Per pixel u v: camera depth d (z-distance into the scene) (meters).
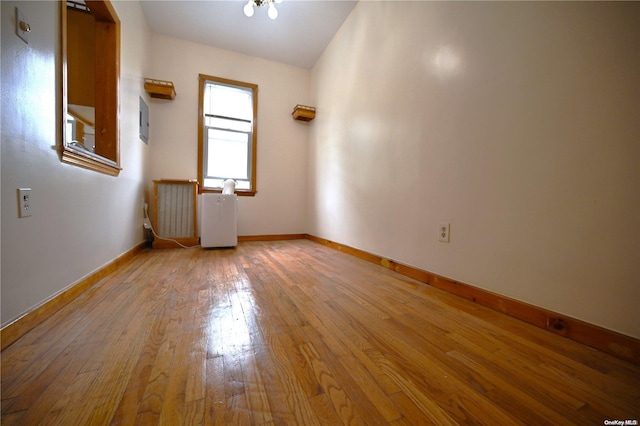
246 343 0.88
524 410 0.60
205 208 2.68
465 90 1.35
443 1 1.48
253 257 2.34
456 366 0.77
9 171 0.83
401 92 1.84
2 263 0.81
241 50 3.28
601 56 0.86
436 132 1.54
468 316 1.13
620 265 0.83
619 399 0.64
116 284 1.48
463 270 1.37
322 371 0.73
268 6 2.52
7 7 0.82
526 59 1.07
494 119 1.20
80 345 0.84
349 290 1.46
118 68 1.85
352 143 2.53
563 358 0.82
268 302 1.26
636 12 0.79
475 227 1.30
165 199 2.73
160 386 0.65
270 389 0.65
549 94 1.00
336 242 2.83
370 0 2.25
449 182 1.45
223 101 3.33
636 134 0.79
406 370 0.75
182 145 3.09
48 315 1.04
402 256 1.82
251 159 3.41
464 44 1.35
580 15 0.91
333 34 2.94
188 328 0.97
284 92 3.57
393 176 1.92
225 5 2.56
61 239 1.14
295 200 3.65
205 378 0.69
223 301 1.26
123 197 2.00
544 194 1.02
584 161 0.91
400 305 1.24
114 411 0.57
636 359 0.78
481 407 0.61
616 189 0.84
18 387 0.64
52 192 1.07
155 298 1.27
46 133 1.02
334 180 2.91
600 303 0.87
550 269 1.00
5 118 0.82
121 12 1.95
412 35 1.73
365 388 0.67
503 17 1.16
